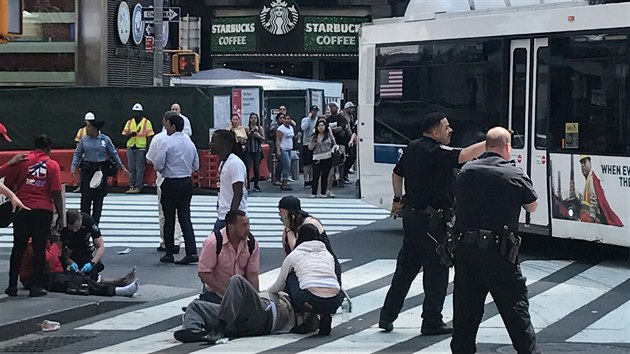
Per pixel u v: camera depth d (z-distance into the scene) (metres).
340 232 18.50
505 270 8.22
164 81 33.44
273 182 27.36
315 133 24.39
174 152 14.55
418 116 16.89
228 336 10.39
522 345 8.24
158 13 26.08
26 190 11.93
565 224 14.31
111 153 16.92
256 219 20.36
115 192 25.12
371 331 10.65
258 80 32.59
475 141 15.75
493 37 15.41
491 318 11.20
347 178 28.06
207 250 10.64
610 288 12.79
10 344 10.33
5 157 24.84
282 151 26.19
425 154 9.96
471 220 8.28
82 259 12.98
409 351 9.61
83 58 30.70
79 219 12.84
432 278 10.22
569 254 15.39
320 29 42.03
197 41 33.72
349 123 27.81
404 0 42.03
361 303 12.22
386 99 17.53
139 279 13.84
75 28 30.75
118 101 25.19
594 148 13.88
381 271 14.36
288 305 10.71
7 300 11.94
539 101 14.72
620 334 10.35
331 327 10.73
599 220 13.81
